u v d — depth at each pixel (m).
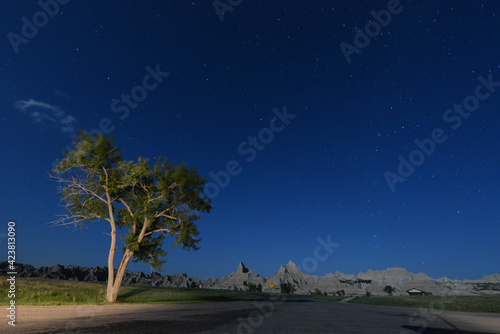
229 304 35.03
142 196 33.28
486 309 34.62
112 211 31.58
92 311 18.47
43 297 26.55
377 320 17.58
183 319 15.24
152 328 11.11
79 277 111.25
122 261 31.00
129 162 31.80
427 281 144.62
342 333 11.26
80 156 29.67
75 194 30.19
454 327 14.52
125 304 27.89
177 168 32.44
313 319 17.23
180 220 32.50
